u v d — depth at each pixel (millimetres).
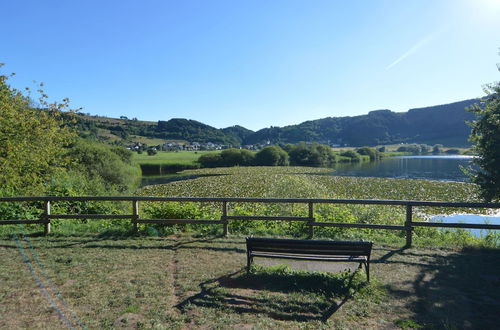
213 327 3293
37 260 5387
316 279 4523
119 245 6320
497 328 3277
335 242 4305
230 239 6793
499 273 4848
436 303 3855
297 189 19969
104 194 13930
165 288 4273
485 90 8422
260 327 3289
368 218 10305
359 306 3777
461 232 8578
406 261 5398
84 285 4348
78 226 7844
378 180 32656
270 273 4758
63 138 13445
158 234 7203
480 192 9070
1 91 10938
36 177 11664
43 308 3678
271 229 7742
